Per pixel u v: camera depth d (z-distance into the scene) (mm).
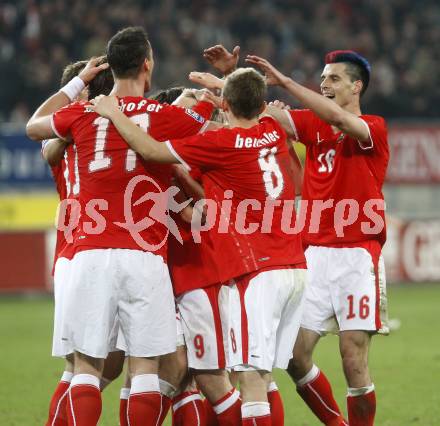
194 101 21516
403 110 76188
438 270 62844
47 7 76188
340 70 21891
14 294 59469
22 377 33500
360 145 21219
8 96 71188
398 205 64812
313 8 85438
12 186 59438
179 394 21453
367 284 21438
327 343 42094
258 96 19828
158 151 19188
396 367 34531
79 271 19203
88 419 18859
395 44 84688
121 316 19484
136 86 20078
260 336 19281
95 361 19469
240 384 19781
